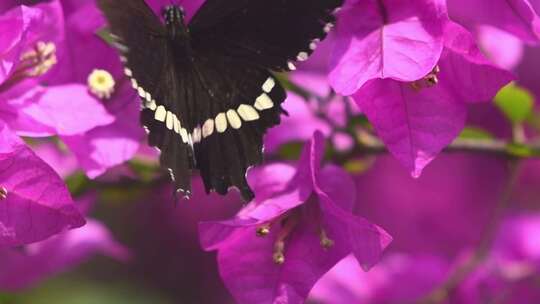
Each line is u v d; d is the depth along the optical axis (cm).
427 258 97
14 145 82
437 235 106
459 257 96
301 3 82
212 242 82
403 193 107
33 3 88
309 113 93
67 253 95
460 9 89
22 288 95
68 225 82
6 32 84
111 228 118
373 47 82
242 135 82
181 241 119
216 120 82
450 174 107
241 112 82
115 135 86
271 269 83
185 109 82
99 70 86
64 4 89
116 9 81
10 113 85
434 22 82
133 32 82
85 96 86
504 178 107
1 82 84
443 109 82
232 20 83
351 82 82
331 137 91
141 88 81
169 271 119
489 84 82
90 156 86
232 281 83
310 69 100
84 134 86
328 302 95
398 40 82
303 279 83
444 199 106
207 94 83
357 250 82
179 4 86
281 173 84
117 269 119
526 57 105
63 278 115
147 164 91
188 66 83
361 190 108
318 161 84
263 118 82
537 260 97
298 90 91
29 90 86
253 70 83
